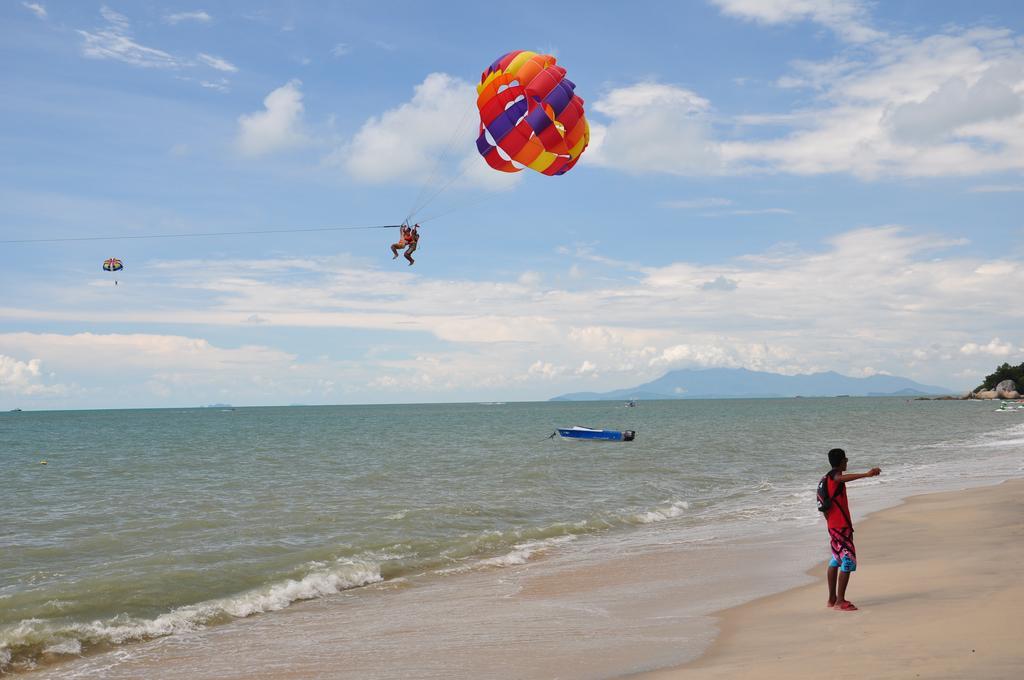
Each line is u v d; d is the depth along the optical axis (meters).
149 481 33.09
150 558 16.30
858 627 8.81
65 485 31.89
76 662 9.94
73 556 16.78
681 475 33.19
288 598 13.16
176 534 19.31
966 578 10.95
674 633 9.65
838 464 10.12
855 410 152.88
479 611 11.74
